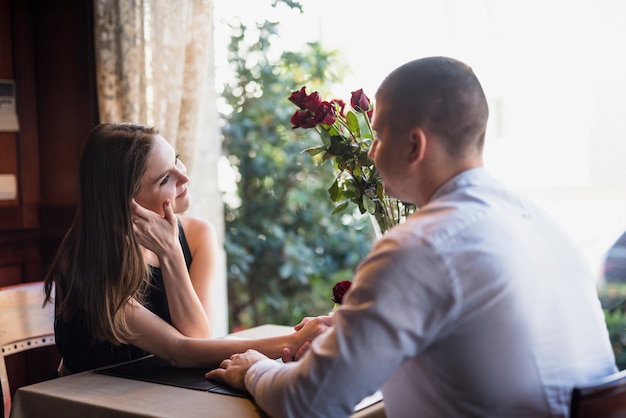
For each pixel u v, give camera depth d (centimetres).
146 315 175
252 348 166
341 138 159
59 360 317
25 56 324
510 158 278
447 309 106
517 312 109
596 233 251
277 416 119
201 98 299
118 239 179
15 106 321
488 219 112
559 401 112
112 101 298
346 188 165
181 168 200
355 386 108
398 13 307
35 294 210
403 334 106
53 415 147
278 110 415
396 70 121
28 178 326
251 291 431
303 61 405
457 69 118
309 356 114
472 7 285
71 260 187
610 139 249
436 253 107
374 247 114
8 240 315
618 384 106
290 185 422
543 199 267
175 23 293
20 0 321
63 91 317
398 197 127
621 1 244
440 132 117
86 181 183
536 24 268
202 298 204
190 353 167
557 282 116
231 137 422
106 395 146
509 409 109
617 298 240
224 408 135
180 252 185
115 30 296
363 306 107
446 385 111
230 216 427
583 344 117
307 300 427
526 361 109
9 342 202
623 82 245
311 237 421
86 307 179
